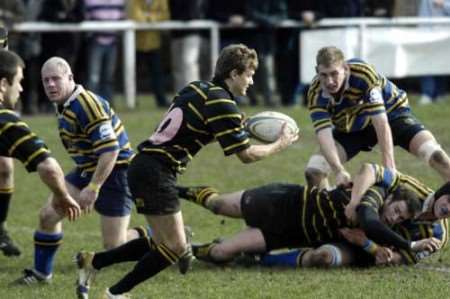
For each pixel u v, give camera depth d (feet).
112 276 86.53
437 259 90.43
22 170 137.28
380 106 90.68
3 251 94.89
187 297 79.51
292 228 88.48
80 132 83.15
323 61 87.76
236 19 180.24
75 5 174.81
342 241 88.63
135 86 201.77
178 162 74.43
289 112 172.45
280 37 183.11
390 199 86.38
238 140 74.08
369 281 83.30
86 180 85.87
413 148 96.48
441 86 192.03
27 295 81.51
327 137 91.15
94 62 176.76
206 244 90.17
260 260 90.17
